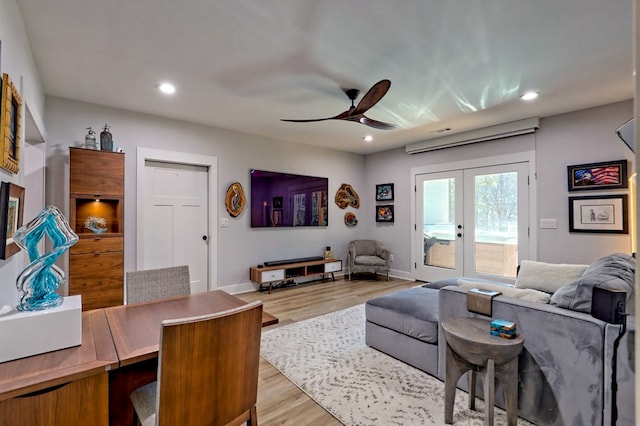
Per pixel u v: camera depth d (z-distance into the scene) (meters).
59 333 1.17
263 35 2.21
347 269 6.13
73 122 3.38
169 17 2.00
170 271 2.12
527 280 2.80
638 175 0.44
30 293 1.17
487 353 1.57
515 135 4.28
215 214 4.44
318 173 5.73
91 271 3.16
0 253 1.36
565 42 2.29
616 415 1.43
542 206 4.06
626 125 0.98
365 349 2.75
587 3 1.86
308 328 3.25
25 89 2.08
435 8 1.91
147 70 2.72
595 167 3.62
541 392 1.67
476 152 4.74
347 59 2.54
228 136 4.58
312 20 2.04
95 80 2.91
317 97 3.32
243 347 1.18
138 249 3.78
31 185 3.12
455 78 2.87
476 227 4.76
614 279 1.61
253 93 3.22
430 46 2.34
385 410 1.91
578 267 2.59
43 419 0.97
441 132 4.74
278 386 2.18
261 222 4.92
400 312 2.52
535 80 2.91
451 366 1.75
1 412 0.92
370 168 6.38
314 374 2.33
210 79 2.90
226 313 1.11
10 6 1.63
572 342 1.56
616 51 2.41
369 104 2.66
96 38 2.23
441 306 2.17
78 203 3.29
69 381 1.00
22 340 1.09
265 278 4.65
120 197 3.30
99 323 1.47
